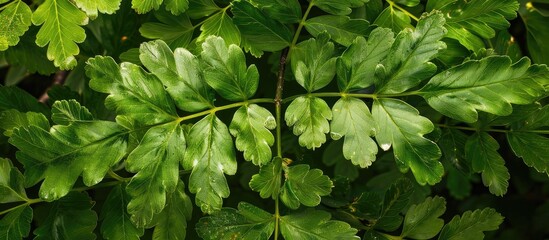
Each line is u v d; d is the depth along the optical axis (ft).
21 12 1.39
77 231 1.40
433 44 1.35
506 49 1.58
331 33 1.43
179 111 1.64
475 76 1.34
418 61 1.35
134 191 1.32
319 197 1.35
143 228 1.40
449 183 2.41
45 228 1.40
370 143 1.35
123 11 1.71
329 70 1.38
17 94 1.59
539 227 2.48
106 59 1.32
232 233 1.37
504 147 2.27
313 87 1.38
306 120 1.37
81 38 1.38
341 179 1.51
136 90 1.34
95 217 1.41
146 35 1.51
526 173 2.37
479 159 1.49
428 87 1.37
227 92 1.36
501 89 1.33
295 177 1.36
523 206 2.54
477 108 1.34
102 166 1.33
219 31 1.46
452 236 1.49
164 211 1.43
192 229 1.69
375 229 1.50
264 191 1.35
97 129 1.33
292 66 1.44
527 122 1.48
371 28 1.43
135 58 1.51
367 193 1.50
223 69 1.36
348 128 1.36
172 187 1.33
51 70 1.71
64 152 1.32
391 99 1.37
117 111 1.33
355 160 1.35
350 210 1.52
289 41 1.44
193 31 1.53
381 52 1.36
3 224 1.39
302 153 1.73
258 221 1.38
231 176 1.92
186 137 1.38
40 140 1.31
